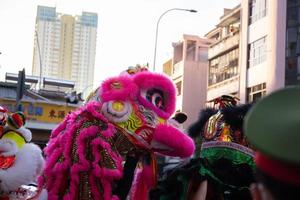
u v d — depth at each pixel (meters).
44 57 65.19
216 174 2.98
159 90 3.23
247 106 2.99
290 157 0.88
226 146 2.97
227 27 35.41
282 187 0.92
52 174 2.90
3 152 2.70
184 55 41.44
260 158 0.97
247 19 29.47
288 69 25.91
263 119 0.94
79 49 66.44
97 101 3.16
